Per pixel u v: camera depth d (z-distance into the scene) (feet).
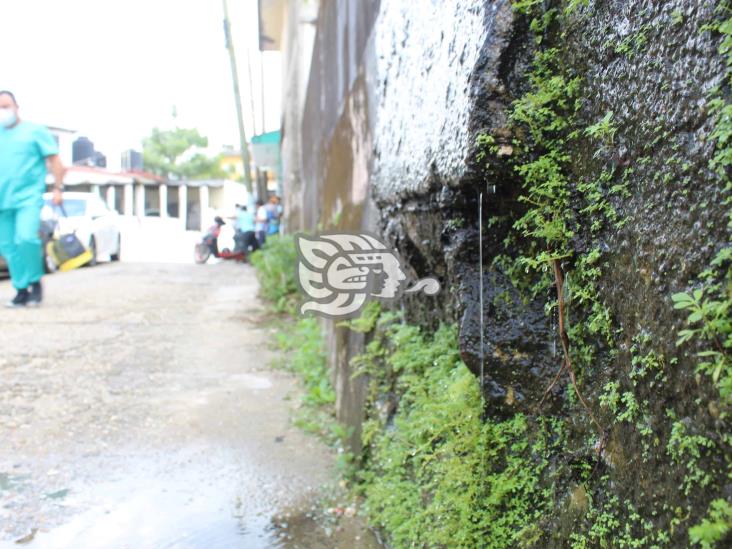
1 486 10.54
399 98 9.06
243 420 14.06
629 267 4.72
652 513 4.39
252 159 89.15
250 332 23.09
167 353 19.65
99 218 51.72
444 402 7.13
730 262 3.75
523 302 6.23
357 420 11.48
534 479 5.85
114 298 30.09
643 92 4.58
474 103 5.86
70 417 13.79
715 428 3.82
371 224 11.66
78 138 109.81
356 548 8.96
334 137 17.76
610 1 4.98
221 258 58.75
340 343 14.15
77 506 10.00
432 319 8.59
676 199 4.23
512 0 5.77
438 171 6.92
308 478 11.22
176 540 9.11
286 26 47.83
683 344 4.10
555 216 5.59
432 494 7.59
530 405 6.06
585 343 5.37
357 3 13.99
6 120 24.21
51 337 20.90
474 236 6.72
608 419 4.98
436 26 7.30
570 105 5.51
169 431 13.28
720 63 3.88
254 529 9.46
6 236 25.50
